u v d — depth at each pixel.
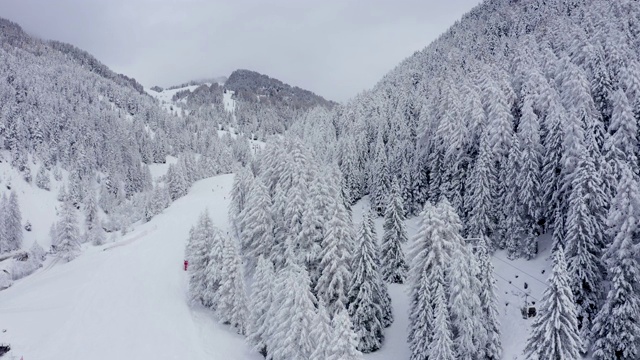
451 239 35.31
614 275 31.17
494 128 52.69
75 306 47.19
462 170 56.03
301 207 45.59
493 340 31.78
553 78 65.56
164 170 174.62
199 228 48.59
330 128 115.31
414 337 33.41
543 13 121.56
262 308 36.69
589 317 33.78
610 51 61.50
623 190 31.00
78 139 153.75
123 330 41.75
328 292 38.56
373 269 38.28
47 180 129.25
